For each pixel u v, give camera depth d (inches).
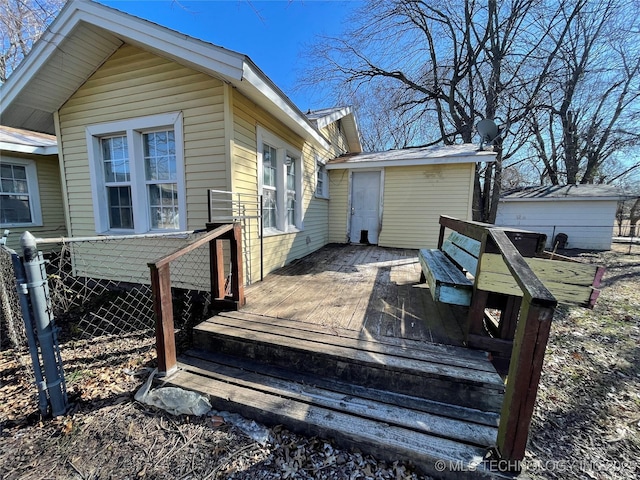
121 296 158.2
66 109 159.2
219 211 133.7
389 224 281.3
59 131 163.0
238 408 68.7
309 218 241.0
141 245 156.6
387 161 261.4
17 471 54.5
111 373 86.9
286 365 81.9
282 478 53.9
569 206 461.1
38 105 153.6
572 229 461.7
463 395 67.0
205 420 67.8
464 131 488.1
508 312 76.6
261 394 71.0
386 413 64.4
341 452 59.2
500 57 438.6
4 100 141.9
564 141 554.6
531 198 471.8
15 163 233.5
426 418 62.9
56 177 262.4
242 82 119.2
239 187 137.3
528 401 47.9
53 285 130.5
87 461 56.8
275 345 81.7
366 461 57.3
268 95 130.6
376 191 291.1
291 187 209.8
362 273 169.9
